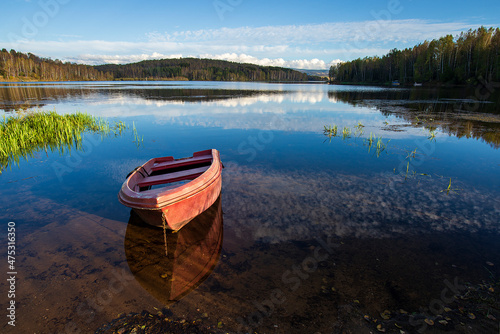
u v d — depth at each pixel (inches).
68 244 177.5
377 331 115.1
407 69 2452.0
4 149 372.2
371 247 171.2
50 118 518.0
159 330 116.3
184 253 168.6
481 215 205.9
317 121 609.0
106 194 255.1
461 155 351.9
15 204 233.0
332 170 307.9
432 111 741.9
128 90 1782.7
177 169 281.6
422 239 178.4
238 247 173.3
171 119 652.7
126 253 168.9
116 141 459.2
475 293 133.6
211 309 126.6
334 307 127.2
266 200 237.3
